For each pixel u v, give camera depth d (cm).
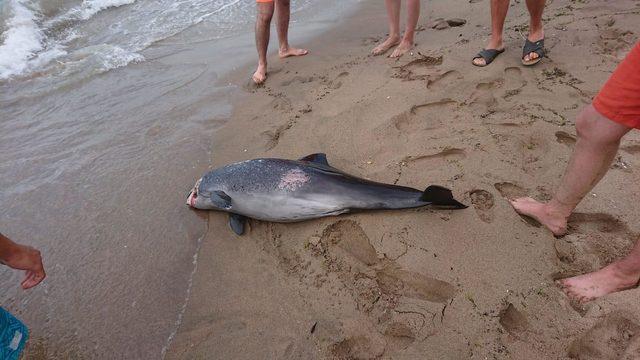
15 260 204
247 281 277
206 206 328
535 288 242
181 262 297
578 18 491
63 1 741
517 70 418
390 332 235
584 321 224
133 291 280
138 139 419
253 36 624
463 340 224
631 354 209
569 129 339
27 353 249
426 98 398
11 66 566
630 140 321
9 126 455
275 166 317
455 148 337
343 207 293
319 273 271
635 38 438
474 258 259
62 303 275
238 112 446
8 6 677
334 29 612
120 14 724
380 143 360
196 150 397
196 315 262
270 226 312
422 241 272
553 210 262
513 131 346
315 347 235
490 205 290
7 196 362
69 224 331
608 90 209
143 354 245
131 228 325
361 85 441
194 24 675
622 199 279
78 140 426
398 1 479
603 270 236
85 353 248
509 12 549
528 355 215
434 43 499
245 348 240
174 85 510
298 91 461
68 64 569
